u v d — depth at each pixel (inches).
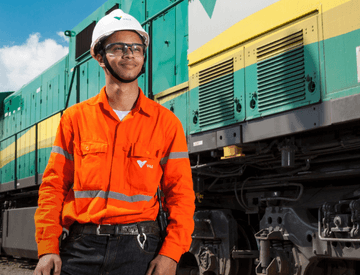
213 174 180.9
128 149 65.2
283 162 141.0
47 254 61.7
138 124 66.7
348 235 128.0
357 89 118.8
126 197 64.0
